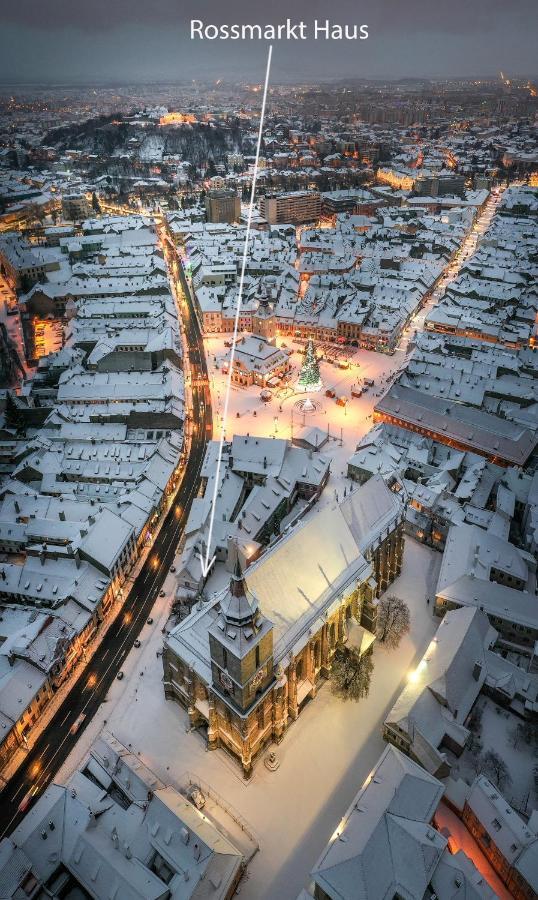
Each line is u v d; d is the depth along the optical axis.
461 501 152.88
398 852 76.38
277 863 88.44
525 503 149.50
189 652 102.19
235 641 85.94
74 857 82.94
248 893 84.94
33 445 183.38
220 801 96.38
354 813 83.06
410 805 82.31
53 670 113.62
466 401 198.50
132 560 144.88
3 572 134.00
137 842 84.88
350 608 117.06
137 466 172.38
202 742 105.94
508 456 167.75
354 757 102.50
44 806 89.75
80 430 189.12
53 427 193.00
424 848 75.94
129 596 137.62
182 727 108.44
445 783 94.81
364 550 119.56
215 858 80.06
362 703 111.12
